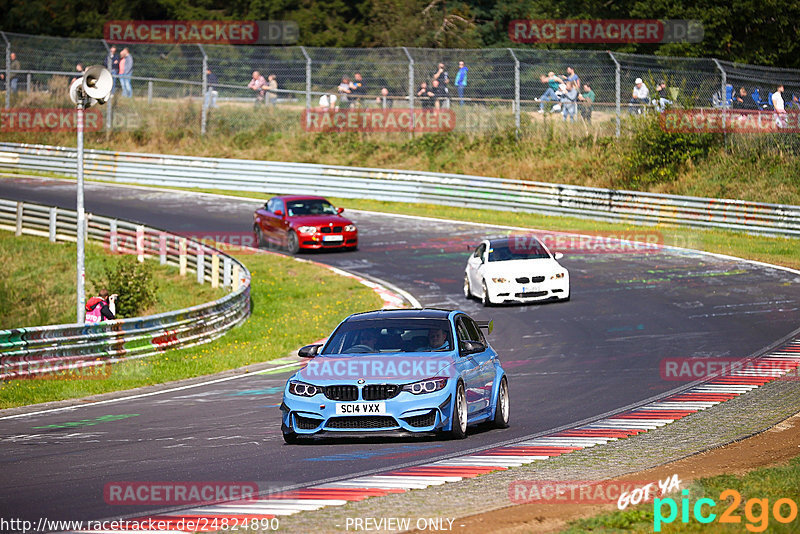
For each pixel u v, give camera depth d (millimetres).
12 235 134625
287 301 96250
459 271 105250
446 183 146500
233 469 35938
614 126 154125
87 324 67812
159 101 189125
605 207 131125
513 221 133875
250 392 57562
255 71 177250
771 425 42969
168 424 47625
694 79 147750
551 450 38312
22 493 32656
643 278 96688
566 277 87375
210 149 178625
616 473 33719
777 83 137250
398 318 44406
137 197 155000
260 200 152500
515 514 27797
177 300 103875
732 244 113750
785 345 66125
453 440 40938
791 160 136250
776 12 159625
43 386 60094
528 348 69500
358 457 37531
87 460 38719
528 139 160750
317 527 26906
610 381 56719
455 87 165625
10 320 105062
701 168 140375
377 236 127000
